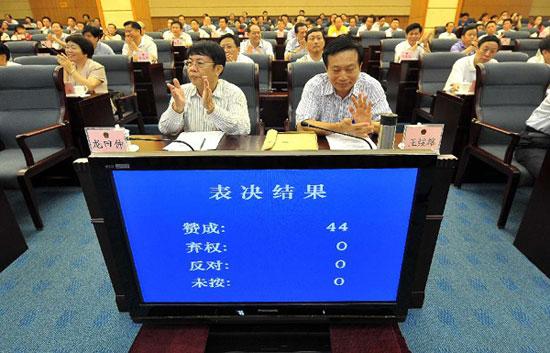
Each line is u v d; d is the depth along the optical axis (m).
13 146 2.24
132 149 1.41
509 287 1.53
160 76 3.77
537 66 2.20
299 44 4.51
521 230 1.75
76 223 2.07
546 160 1.58
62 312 1.42
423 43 5.12
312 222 0.64
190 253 0.67
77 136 2.42
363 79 1.85
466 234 1.92
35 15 11.32
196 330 0.82
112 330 1.34
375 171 0.58
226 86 1.88
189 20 11.04
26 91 2.20
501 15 9.70
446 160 0.92
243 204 0.62
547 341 1.28
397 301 0.72
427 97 3.31
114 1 7.73
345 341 0.79
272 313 0.74
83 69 2.93
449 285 1.54
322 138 1.54
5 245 1.69
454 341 1.28
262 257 0.68
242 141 1.54
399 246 0.66
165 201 0.61
